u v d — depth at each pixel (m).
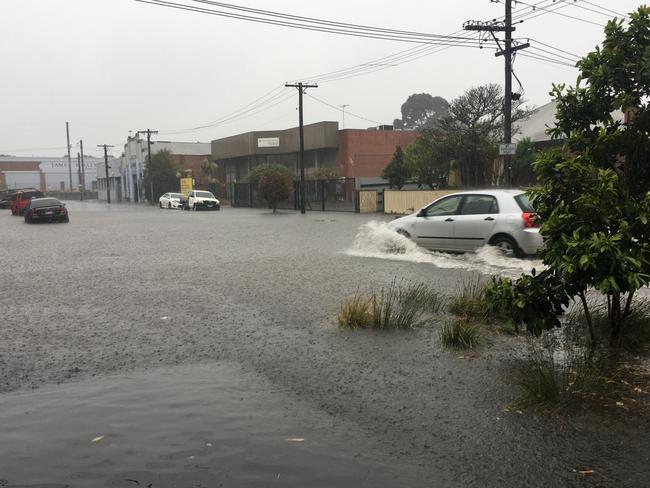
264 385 5.18
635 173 5.60
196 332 7.08
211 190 65.88
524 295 5.38
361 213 36.34
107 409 4.63
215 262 13.68
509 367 5.51
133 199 84.25
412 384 5.15
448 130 32.00
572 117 5.89
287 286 10.19
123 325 7.52
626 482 3.46
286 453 3.85
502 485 3.44
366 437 4.09
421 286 9.27
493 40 23.34
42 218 32.56
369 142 51.44
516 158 28.20
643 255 4.93
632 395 4.73
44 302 9.17
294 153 57.56
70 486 3.44
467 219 12.73
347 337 6.73
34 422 4.39
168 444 3.99
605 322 6.54
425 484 3.45
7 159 140.25
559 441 3.99
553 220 5.11
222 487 3.42
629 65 5.36
